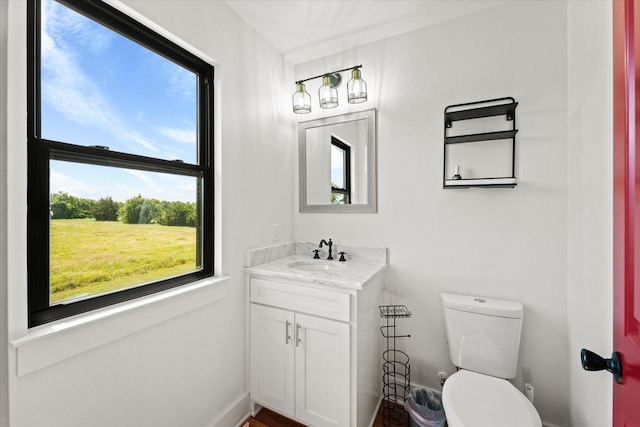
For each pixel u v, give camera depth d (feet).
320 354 4.70
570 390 4.42
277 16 5.37
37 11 2.90
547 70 4.67
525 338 4.87
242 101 5.42
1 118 1.64
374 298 5.23
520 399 3.86
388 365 5.90
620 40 1.96
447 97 5.42
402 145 5.84
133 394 3.59
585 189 3.76
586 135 3.73
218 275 4.92
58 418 2.91
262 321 5.31
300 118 7.02
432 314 5.59
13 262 2.64
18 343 2.58
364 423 4.76
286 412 5.03
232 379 5.15
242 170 5.42
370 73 6.17
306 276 4.79
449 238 5.43
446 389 4.09
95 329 3.16
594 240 3.43
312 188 6.82
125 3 3.44
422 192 5.65
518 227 4.91
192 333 4.39
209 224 4.89
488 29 5.09
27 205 2.80
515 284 4.94
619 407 1.94
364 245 6.25
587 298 3.65
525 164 4.83
